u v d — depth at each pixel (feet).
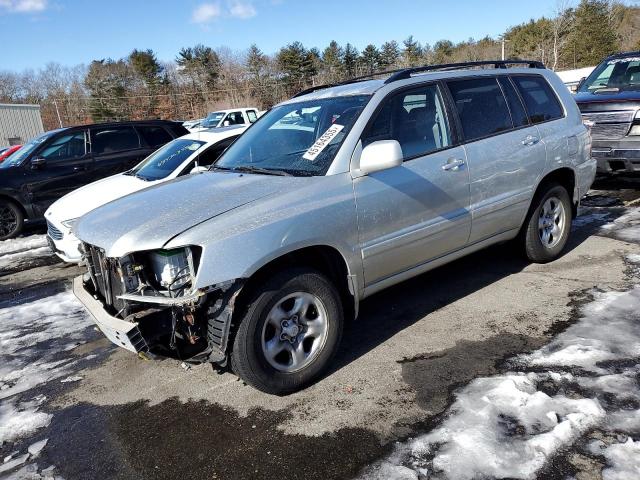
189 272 9.52
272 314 10.27
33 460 9.62
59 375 12.78
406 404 10.04
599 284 14.65
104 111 187.83
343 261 11.32
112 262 10.13
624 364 10.52
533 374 10.51
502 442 8.63
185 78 207.31
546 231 16.34
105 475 9.04
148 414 10.68
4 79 194.90
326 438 9.31
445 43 221.25
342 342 12.89
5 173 28.14
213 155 22.57
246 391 11.14
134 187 21.16
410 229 12.28
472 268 16.90
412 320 13.66
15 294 19.61
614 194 24.67
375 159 10.91
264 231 9.91
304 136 13.08
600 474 7.79
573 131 16.33
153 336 9.84
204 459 9.12
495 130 14.34
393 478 8.14
